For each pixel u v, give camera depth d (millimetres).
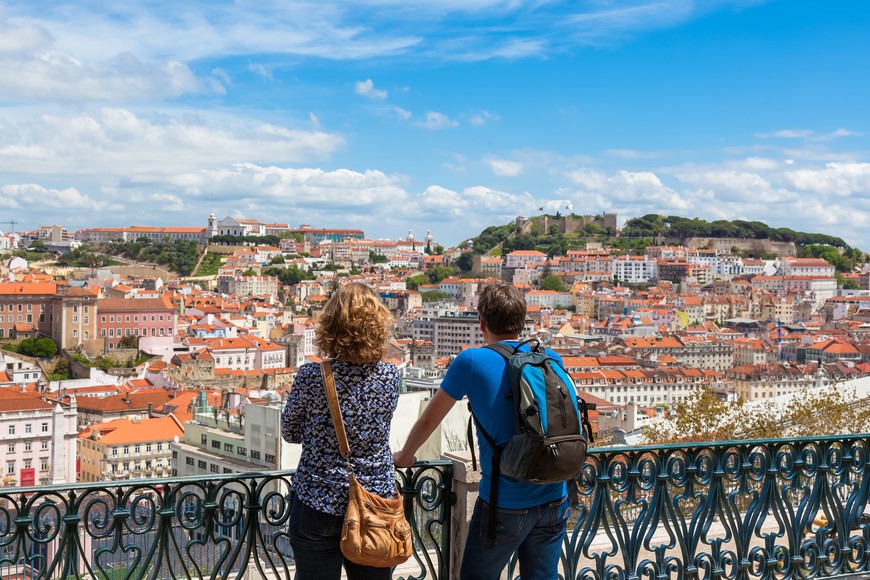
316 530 6480
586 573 8609
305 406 6516
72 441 106938
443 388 7055
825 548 9867
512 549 7062
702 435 30688
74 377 183500
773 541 9547
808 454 9750
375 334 6562
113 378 170125
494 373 6953
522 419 6645
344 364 6547
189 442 68000
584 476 8484
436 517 8672
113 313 197875
